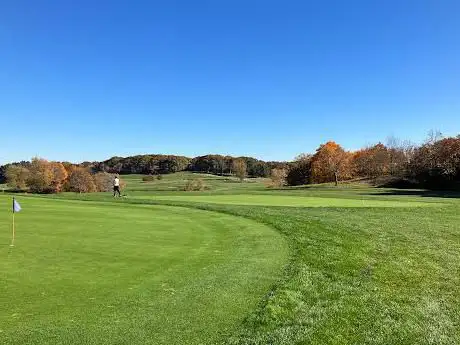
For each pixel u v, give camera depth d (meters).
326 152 93.44
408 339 7.49
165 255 11.12
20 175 74.62
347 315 8.02
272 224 17.66
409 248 14.71
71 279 8.66
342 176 93.06
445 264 12.98
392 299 9.44
